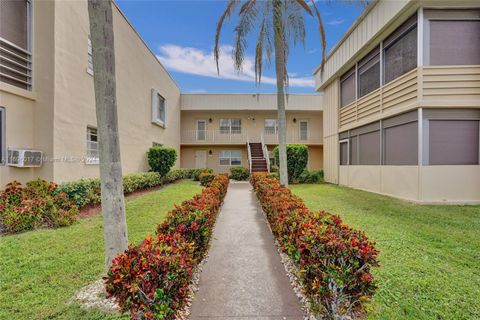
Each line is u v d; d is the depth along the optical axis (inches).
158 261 76.3
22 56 246.2
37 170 247.9
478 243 165.6
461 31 288.5
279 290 114.6
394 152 341.1
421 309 97.8
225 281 122.4
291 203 161.6
